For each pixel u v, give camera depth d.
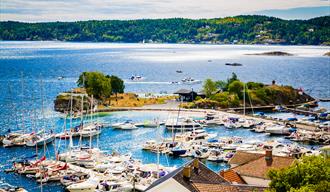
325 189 58.53
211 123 193.75
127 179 112.62
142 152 146.75
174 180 67.38
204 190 66.44
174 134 171.12
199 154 140.50
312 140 163.12
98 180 112.19
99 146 154.50
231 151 144.25
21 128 179.62
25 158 134.38
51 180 114.12
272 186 66.06
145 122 188.62
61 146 151.75
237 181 84.44
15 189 103.62
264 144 150.12
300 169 64.81
